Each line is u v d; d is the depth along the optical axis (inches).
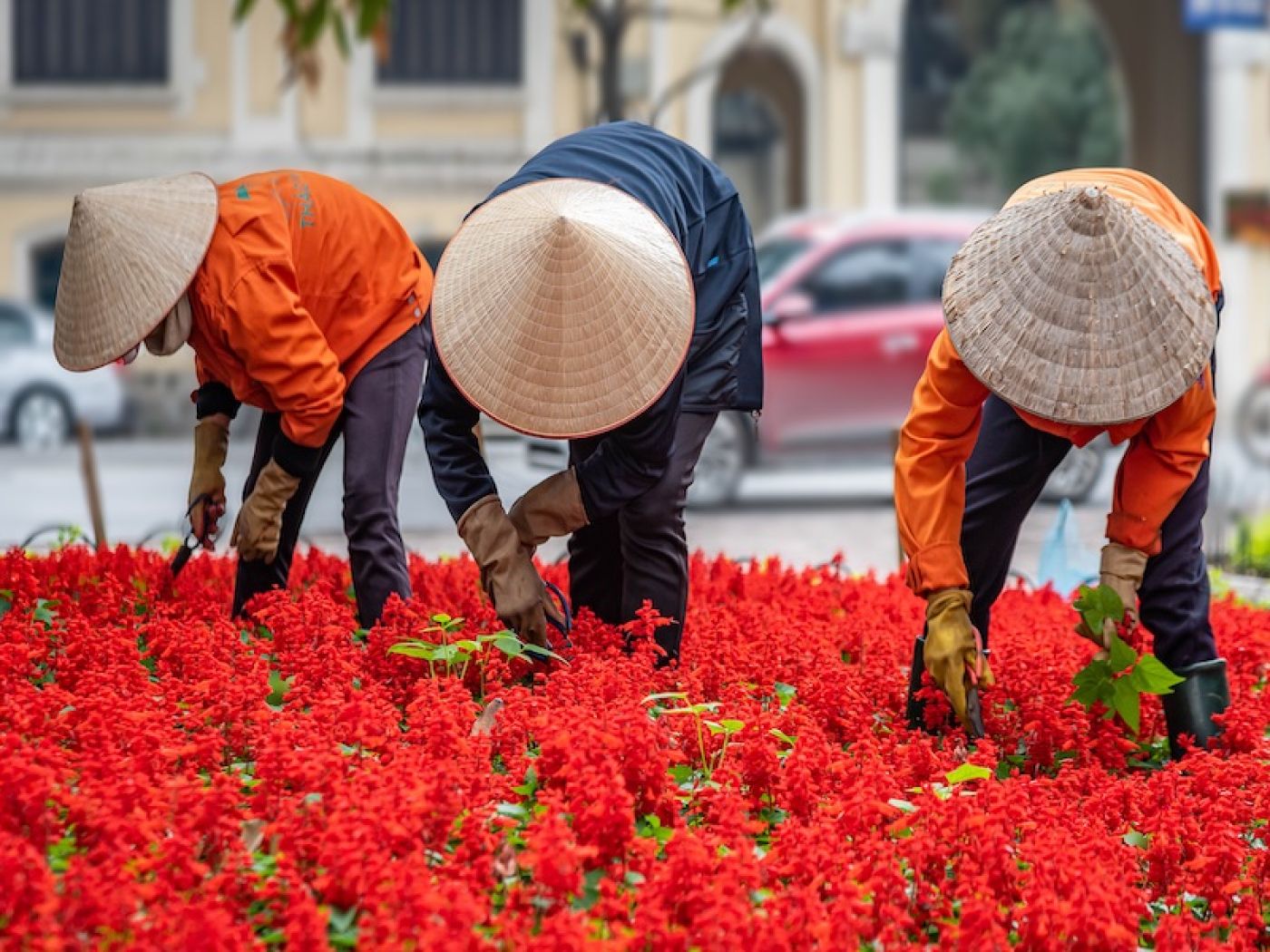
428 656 309.3
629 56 1651.1
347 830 227.1
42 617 360.5
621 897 232.8
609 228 303.4
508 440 554.3
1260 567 683.4
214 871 236.4
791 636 378.0
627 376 300.0
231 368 359.9
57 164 1631.4
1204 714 337.7
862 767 285.1
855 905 220.5
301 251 362.3
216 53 1635.1
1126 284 287.1
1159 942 235.1
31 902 211.8
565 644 344.8
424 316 380.8
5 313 1456.7
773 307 1033.5
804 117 1759.4
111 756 260.1
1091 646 406.3
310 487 385.4
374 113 1643.7
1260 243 1749.5
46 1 1630.2
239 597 390.0
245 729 289.1
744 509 1012.5
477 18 1647.4
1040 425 316.8
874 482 1128.2
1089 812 286.0
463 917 210.2
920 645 345.1
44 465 1272.1
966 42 3171.8
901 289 1056.8
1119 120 2856.8
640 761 262.4
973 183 3255.4
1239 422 1392.7
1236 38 1755.7
